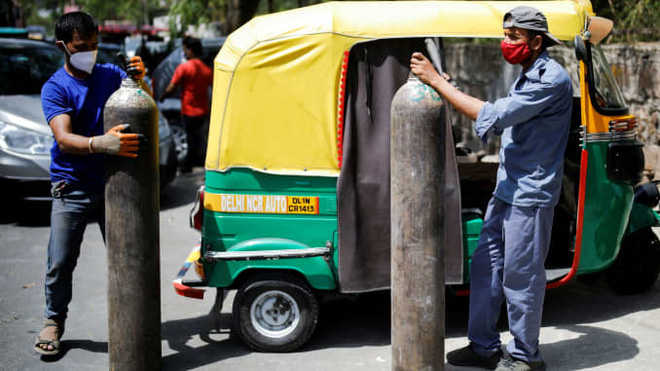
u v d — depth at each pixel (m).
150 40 15.36
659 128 7.25
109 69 4.16
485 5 4.12
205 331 4.61
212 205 4.15
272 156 4.06
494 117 3.46
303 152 4.04
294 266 4.07
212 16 16.11
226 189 4.11
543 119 3.54
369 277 4.08
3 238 6.89
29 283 5.63
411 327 3.46
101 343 4.46
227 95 4.05
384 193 4.05
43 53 8.37
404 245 3.42
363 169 4.03
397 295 3.48
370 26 3.95
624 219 4.43
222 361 4.10
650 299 4.92
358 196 4.03
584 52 3.91
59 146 3.79
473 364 3.92
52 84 3.99
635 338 4.23
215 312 4.29
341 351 4.21
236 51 4.03
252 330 4.18
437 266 3.43
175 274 5.84
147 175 3.69
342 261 4.03
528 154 3.58
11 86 7.74
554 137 3.57
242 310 4.15
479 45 7.62
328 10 4.02
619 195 4.36
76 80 4.03
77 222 4.08
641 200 4.89
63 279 4.15
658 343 4.15
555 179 3.59
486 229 3.81
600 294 5.07
